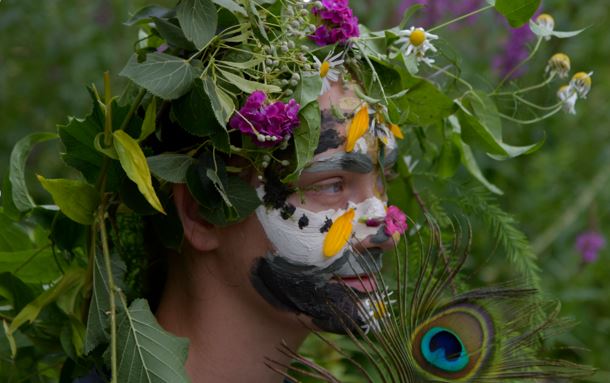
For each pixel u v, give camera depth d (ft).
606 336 14.73
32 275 8.67
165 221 7.38
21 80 16.34
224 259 7.47
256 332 7.62
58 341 8.15
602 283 15.80
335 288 7.29
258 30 7.01
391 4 14.25
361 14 14.26
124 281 8.13
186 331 7.74
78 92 16.15
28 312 7.69
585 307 15.35
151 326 6.94
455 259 8.71
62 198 7.18
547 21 8.29
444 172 8.93
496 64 14.35
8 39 16.20
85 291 7.63
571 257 15.34
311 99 6.85
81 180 7.61
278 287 7.32
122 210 7.83
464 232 12.01
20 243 8.59
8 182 8.18
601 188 15.96
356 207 7.27
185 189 7.39
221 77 6.91
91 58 16.22
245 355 7.67
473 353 6.91
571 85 8.37
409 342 6.85
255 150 6.96
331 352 10.62
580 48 16.19
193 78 6.73
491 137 8.10
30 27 16.17
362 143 7.20
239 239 7.35
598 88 16.70
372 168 7.32
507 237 9.35
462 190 9.42
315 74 6.93
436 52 8.27
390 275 10.18
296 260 7.22
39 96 16.33
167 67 6.71
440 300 7.00
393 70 7.42
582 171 16.20
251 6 6.91
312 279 7.27
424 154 8.97
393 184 9.09
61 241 7.93
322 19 7.12
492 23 14.69
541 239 14.80
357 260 7.20
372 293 7.34
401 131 8.41
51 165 16.31
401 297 6.93
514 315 7.05
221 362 7.64
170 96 6.65
